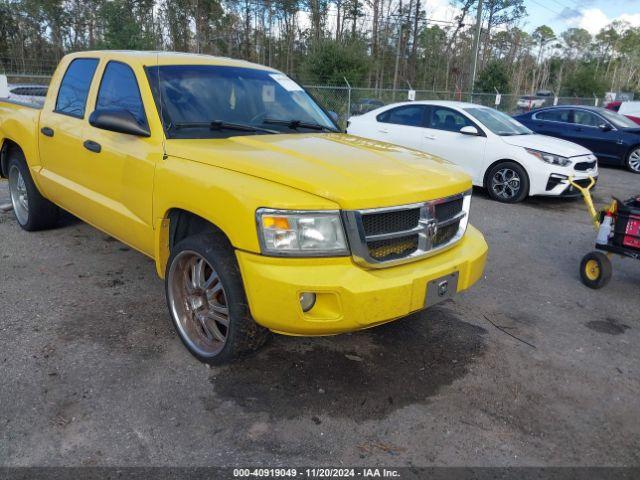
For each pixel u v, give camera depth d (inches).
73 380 121.4
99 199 163.0
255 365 132.0
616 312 179.3
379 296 110.3
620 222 191.5
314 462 100.6
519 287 198.1
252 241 109.2
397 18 1871.3
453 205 133.2
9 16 1558.8
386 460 102.2
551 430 114.2
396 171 124.9
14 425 105.9
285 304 108.0
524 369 138.3
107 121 135.6
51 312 153.5
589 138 531.2
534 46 3019.2
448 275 125.2
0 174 235.5
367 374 131.3
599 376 137.0
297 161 123.2
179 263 133.3
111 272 185.8
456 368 136.8
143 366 128.7
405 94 996.6
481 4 1074.1
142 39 1093.8
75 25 1595.7
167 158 133.8
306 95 188.1
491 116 379.6
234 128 149.7
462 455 104.9
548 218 313.3
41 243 212.7
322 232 109.3
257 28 2057.1
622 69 3481.8
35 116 199.3
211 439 105.2
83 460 97.9
